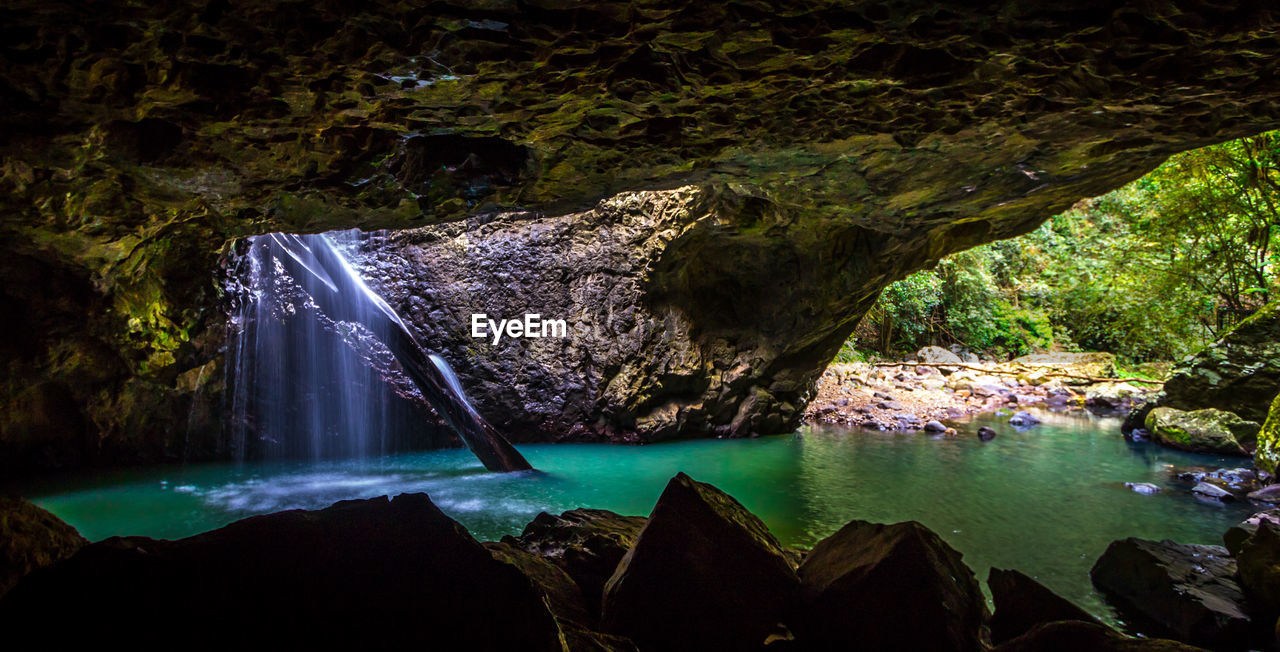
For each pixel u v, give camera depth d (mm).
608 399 9406
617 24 2309
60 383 6883
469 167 3895
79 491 6594
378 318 9133
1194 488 6785
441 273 9562
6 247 5555
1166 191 13430
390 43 2414
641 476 7500
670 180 4672
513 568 1979
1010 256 22109
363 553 1904
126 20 2244
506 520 5797
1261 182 11648
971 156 4492
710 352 9836
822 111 3246
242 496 6496
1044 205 6336
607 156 3936
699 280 9641
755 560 2852
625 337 9383
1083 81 2883
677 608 2723
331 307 8820
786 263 8961
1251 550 3707
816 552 3172
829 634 2725
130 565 1763
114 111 2973
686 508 2920
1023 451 8922
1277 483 6930
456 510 6105
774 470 7777
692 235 8672
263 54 2494
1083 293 19922
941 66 2689
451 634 1796
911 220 6324
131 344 6879
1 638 1639
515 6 2184
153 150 3453
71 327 6523
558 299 9547
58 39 2369
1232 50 2527
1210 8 2223
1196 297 13781
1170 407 9953
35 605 1683
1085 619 2965
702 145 3787
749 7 2219
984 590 4258
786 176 4836
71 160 3486
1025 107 3230
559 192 4508
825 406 12359
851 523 3221
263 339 8172
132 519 5699
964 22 2348
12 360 6449
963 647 2617
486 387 9562
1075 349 20016
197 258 6953
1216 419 9109
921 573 2697
